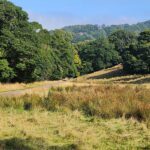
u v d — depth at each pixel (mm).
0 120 15875
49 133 13883
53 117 17156
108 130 14539
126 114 17219
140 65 101188
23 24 57062
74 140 12953
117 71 111812
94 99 20125
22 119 16391
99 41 144250
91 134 13742
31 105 19969
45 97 21906
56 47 94875
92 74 114750
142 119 16344
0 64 52375
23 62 54531
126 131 14352
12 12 56188
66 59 96562
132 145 12555
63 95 21578
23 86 47406
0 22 56062
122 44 164500
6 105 20344
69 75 100312
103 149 12109
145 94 22062
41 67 62125
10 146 11969
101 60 141750
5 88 42938
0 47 53469
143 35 112562
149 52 101250
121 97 20609
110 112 17422
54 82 59656
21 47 53875
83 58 142000
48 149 11844
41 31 86062
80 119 16781
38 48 59188
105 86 28688
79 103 19672
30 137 12961
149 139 13211
